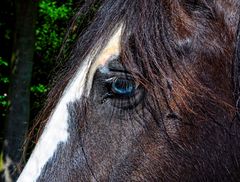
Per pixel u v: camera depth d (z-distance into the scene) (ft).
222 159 6.48
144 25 6.41
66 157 6.65
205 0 6.49
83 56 6.96
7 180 25.09
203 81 6.37
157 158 6.43
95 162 6.53
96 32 6.97
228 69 6.36
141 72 6.35
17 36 26.76
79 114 6.69
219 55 6.38
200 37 6.40
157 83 6.32
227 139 6.43
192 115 6.39
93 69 6.63
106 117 6.55
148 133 6.44
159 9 6.47
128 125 6.48
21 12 26.61
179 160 6.45
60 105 6.87
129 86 6.47
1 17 34.60
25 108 26.81
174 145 6.43
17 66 26.73
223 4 6.45
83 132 6.63
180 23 6.42
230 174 6.51
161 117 6.41
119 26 6.70
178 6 6.45
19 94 26.73
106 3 7.13
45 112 7.20
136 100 6.46
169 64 6.33
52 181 6.61
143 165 6.44
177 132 6.42
